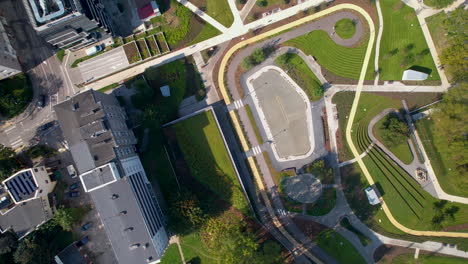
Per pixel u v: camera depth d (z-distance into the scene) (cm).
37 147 8669
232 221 8750
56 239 8600
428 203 9119
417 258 9019
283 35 9094
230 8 9044
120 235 7188
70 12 7088
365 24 9088
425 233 9069
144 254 7194
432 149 9150
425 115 9062
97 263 8762
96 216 8825
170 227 8100
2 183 8119
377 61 9106
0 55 7881
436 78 9094
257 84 9100
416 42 9119
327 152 9094
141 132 8838
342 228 9075
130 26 8969
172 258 8850
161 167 8762
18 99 8644
